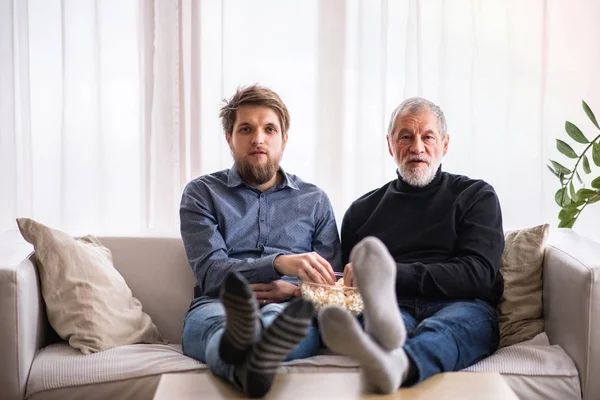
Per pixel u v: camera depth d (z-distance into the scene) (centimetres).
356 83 292
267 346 165
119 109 293
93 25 287
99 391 208
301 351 208
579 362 212
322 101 296
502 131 294
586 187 302
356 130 292
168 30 290
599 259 218
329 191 298
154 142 293
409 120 248
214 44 293
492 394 174
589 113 265
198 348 213
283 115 255
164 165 294
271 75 295
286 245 253
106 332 224
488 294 238
